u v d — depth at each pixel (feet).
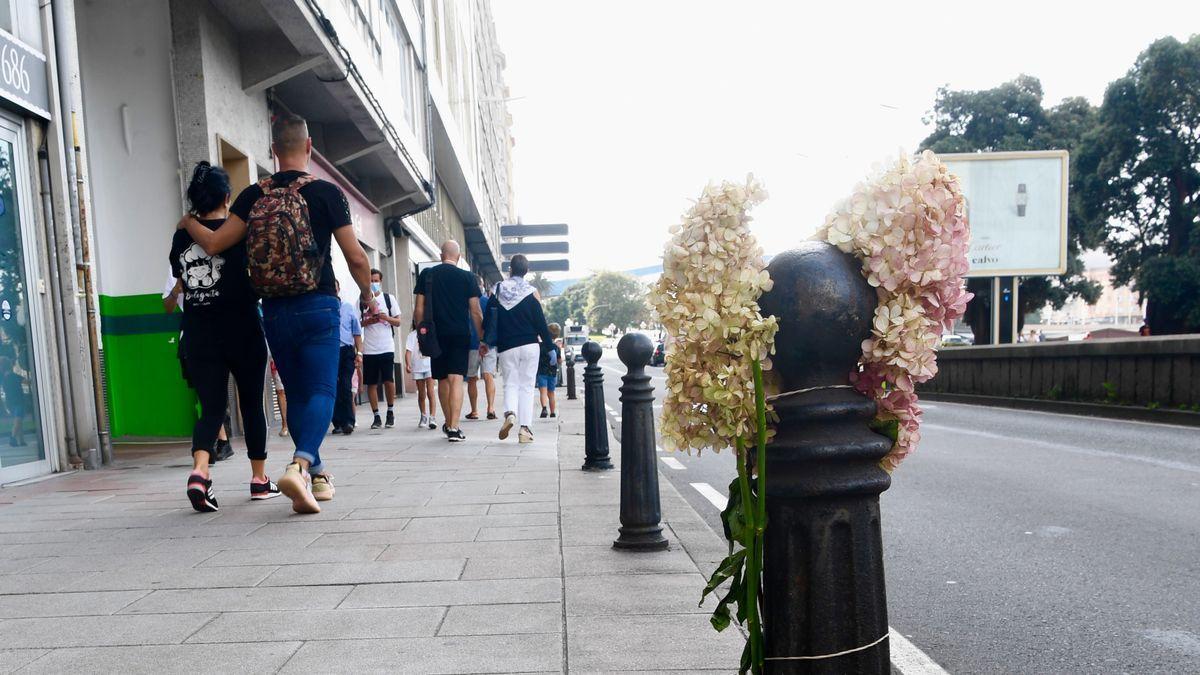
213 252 15.55
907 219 4.46
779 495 4.40
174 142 28.43
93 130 28.30
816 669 4.37
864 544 4.42
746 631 8.80
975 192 92.22
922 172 4.56
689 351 4.75
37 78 20.80
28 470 20.12
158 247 28.37
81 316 21.98
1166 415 34.50
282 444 27.99
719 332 4.55
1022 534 15.44
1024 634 10.13
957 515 17.22
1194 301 102.01
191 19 28.37
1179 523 16.12
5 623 9.29
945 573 12.92
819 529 4.38
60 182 21.57
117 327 28.45
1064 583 12.31
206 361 15.98
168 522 14.69
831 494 4.31
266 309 15.17
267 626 9.07
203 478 15.25
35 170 21.04
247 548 12.62
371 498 16.72
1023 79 123.24
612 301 486.79
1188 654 9.39
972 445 29.04
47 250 21.33
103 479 20.07
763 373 4.75
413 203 66.95
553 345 27.71
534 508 15.47
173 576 11.11
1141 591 11.84
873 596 4.42
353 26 39.63
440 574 11.07
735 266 4.61
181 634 8.86
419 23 66.13
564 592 10.27
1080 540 14.90
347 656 8.17
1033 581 12.43
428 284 27.91
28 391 20.38
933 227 4.46
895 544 14.82
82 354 21.89
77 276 21.88
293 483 14.57
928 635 10.14
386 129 48.03
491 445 26.58
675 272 4.80
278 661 8.05
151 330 28.37
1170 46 103.81
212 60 29.48
